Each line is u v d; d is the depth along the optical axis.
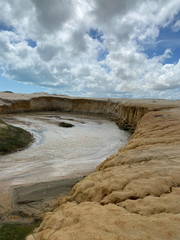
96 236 3.29
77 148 23.83
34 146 23.58
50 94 82.56
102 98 69.56
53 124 40.34
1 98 53.34
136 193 5.10
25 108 57.16
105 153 22.09
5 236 6.03
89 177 8.29
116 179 6.30
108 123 45.34
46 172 15.48
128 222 3.64
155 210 4.14
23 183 13.17
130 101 50.78
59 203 9.15
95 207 4.94
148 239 3.00
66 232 3.79
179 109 26.05
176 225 3.30
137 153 9.12
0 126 27.22
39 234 4.84
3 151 19.77
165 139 10.96
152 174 6.17
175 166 6.61
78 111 62.62
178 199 4.40
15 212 9.06
